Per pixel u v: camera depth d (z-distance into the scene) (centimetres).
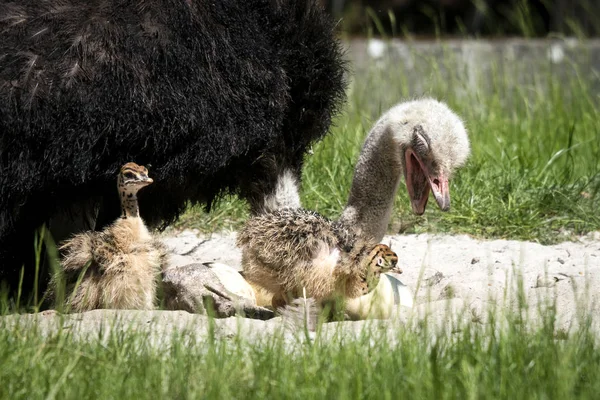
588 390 1142
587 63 3559
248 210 1908
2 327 1357
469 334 1292
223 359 1219
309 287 1566
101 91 1499
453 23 5428
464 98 3167
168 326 1434
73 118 1489
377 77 3356
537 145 2728
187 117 1541
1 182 1487
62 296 1561
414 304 1536
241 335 1347
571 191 2305
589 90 3400
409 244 2102
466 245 2084
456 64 3466
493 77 3347
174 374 1177
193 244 2134
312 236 1557
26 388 1162
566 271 1817
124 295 1570
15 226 1562
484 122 2997
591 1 4781
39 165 1495
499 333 1325
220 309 1568
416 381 1150
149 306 1597
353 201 1786
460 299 1587
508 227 2181
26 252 1591
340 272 1548
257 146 1656
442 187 1630
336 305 1570
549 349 1238
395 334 1361
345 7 5406
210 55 1573
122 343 1271
